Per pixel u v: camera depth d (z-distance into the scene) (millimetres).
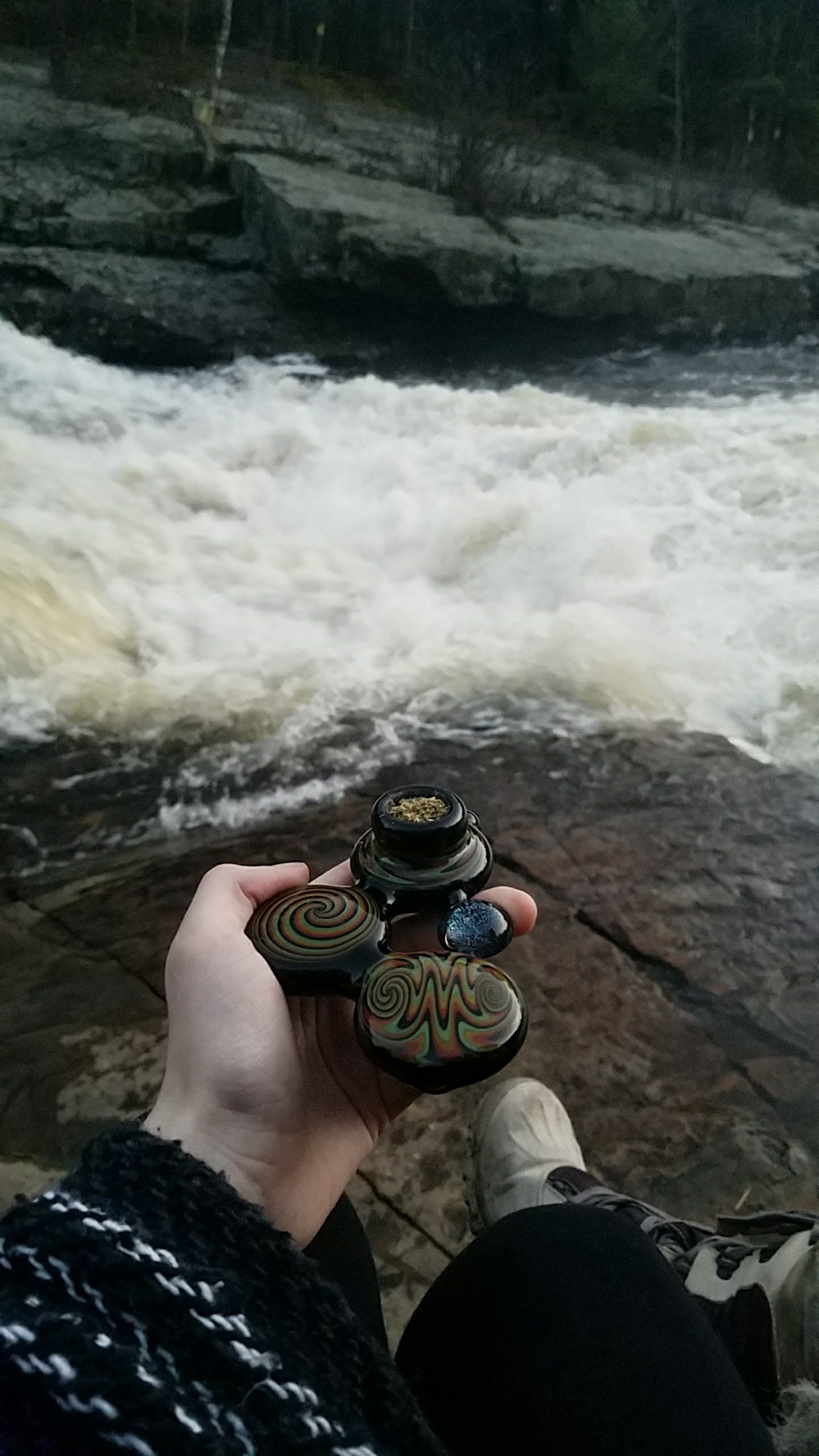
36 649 1065
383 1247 544
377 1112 287
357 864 341
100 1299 153
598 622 1238
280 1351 157
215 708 1044
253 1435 146
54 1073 639
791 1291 353
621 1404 241
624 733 1048
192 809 900
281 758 975
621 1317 258
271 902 301
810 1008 729
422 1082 262
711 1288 388
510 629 1227
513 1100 563
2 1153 583
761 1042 698
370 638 1205
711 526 1503
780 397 2566
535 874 840
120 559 1300
